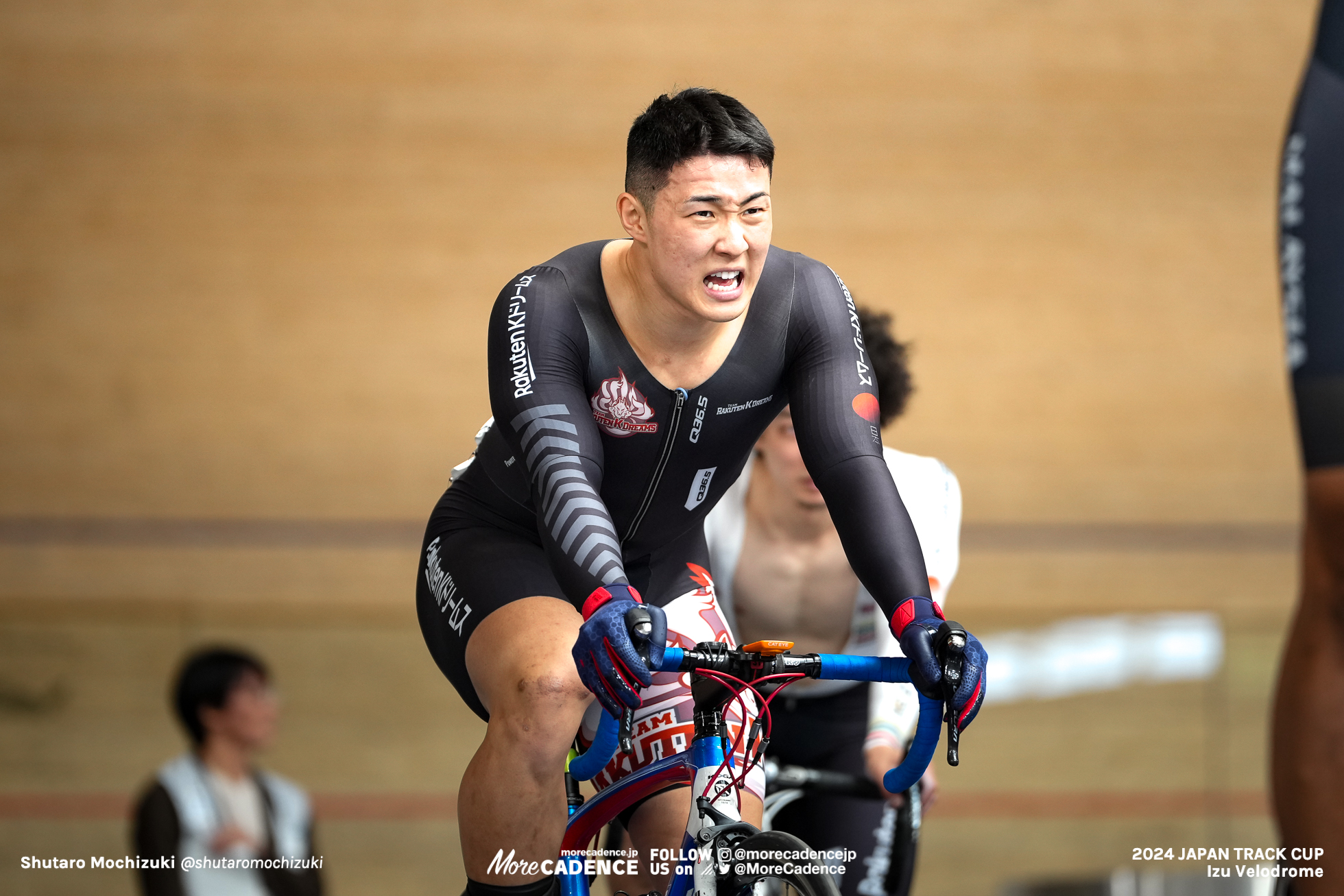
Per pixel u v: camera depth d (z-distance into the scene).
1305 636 4.61
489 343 5.85
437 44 22.09
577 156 22.17
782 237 22.20
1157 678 21.67
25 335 22.05
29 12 22.06
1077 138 22.27
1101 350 22.25
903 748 8.60
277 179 22.08
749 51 22.23
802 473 8.29
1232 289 22.31
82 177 22.08
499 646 5.71
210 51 22.02
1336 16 5.19
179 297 22.09
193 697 13.62
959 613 22.02
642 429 5.99
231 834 13.32
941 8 22.23
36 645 21.38
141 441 22.05
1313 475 4.70
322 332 22.11
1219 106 22.30
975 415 22.17
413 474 22.08
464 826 5.58
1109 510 22.20
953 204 22.23
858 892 8.70
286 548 21.94
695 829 5.48
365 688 21.14
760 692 5.50
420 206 22.11
